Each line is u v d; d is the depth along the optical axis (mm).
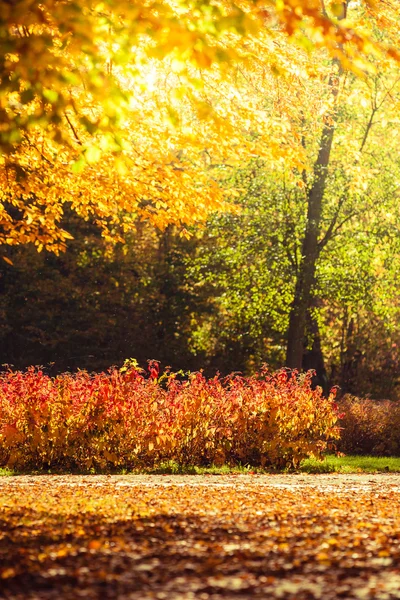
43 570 5688
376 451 21438
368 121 27344
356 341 34781
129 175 12188
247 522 7648
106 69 9883
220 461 15805
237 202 28500
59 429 14969
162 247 36844
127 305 35562
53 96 7070
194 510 8461
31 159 12055
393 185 27625
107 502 9133
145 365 35875
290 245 28469
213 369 36031
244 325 33844
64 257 34750
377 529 7340
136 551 6297
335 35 6863
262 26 7840
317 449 16141
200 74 11500
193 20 7066
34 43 6699
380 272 31750
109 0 6664
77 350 35219
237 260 29031
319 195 27672
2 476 13844
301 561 6008
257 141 12930
